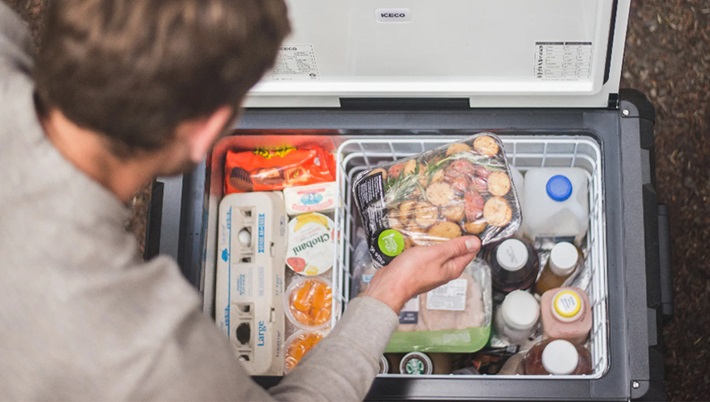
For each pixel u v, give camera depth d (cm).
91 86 67
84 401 73
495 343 139
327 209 146
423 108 137
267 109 140
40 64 70
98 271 71
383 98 137
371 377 101
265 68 75
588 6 113
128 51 66
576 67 126
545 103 134
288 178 147
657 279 126
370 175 138
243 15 69
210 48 68
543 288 141
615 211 128
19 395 73
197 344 77
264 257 141
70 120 71
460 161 134
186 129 74
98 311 70
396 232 131
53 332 70
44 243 69
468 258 124
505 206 131
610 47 122
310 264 145
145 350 72
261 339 139
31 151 70
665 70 216
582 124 133
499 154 134
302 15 119
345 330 105
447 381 124
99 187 71
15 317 70
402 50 126
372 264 142
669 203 205
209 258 140
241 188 148
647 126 132
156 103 69
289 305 145
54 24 68
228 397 81
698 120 211
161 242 131
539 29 118
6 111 72
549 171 140
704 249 201
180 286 77
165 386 73
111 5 65
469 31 120
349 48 126
